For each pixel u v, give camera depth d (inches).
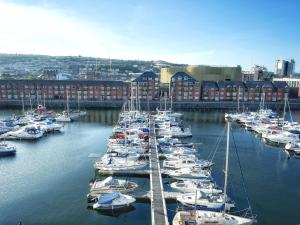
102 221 1456.7
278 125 3688.5
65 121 4136.3
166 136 2984.7
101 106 5605.3
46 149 2711.6
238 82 6294.3
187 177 1907.0
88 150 2682.1
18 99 5713.6
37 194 1737.2
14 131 3253.0
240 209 1581.0
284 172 2175.2
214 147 2844.5
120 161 2112.5
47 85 5802.2
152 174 1950.1
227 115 4463.6
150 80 5999.0
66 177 2003.0
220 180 1995.6
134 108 5378.9
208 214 1390.3
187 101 5915.4
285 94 5708.7
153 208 1483.8
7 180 1948.8
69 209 1560.0
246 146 2910.9
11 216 1488.7
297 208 1617.9
